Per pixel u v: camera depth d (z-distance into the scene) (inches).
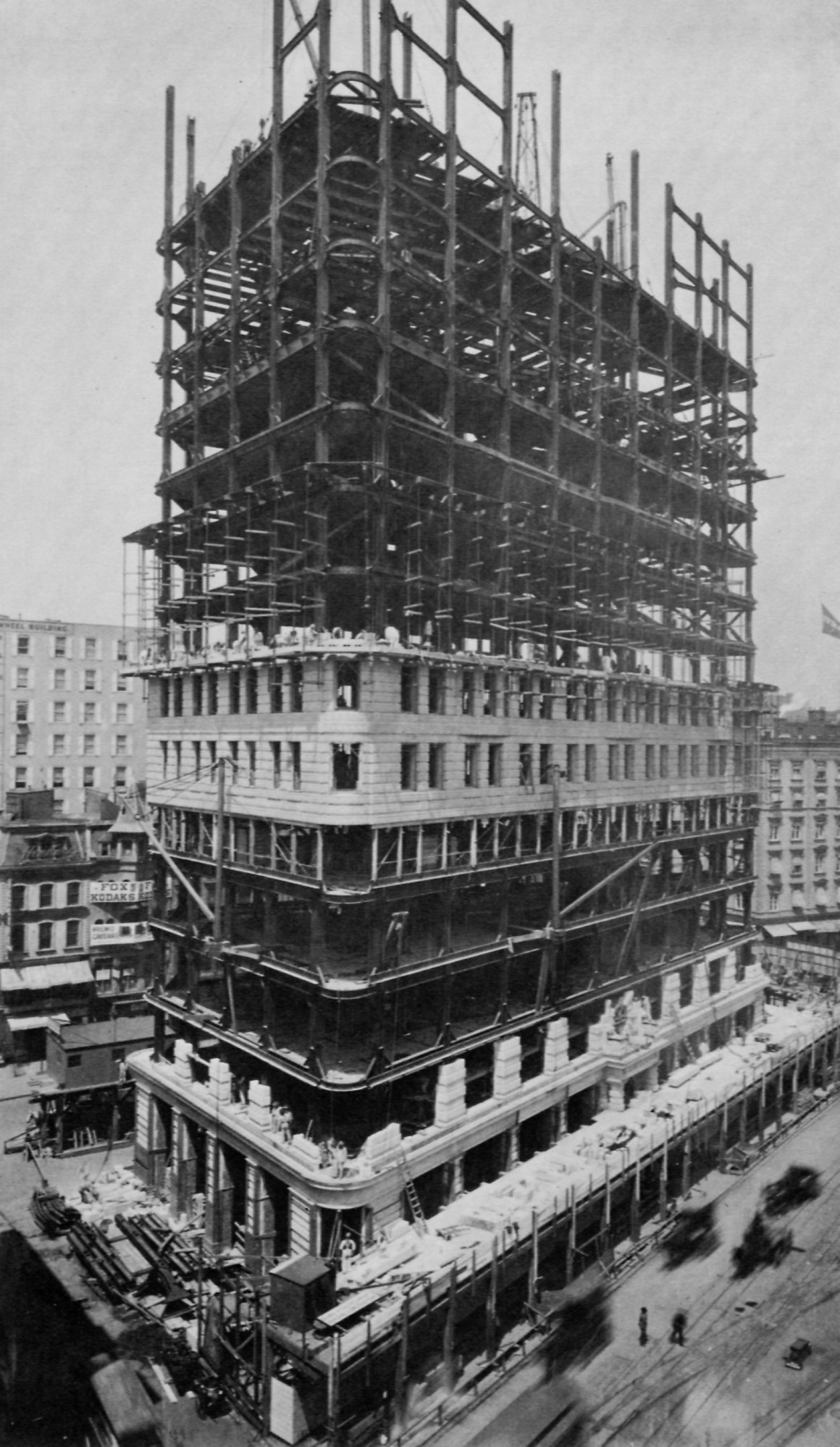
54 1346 1339.8
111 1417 1166.3
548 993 1844.2
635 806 2187.5
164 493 2041.1
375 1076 1440.7
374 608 1520.7
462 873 1612.9
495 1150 1700.3
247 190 1845.5
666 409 2348.7
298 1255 1417.3
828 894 3560.5
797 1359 1282.0
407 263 1612.9
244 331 1974.7
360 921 1838.1
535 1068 1891.0
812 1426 1166.3
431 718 1590.8
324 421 1518.2
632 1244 1611.7
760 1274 1514.5
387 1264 1320.1
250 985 1966.0
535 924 1977.1
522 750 1859.0
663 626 2314.2
